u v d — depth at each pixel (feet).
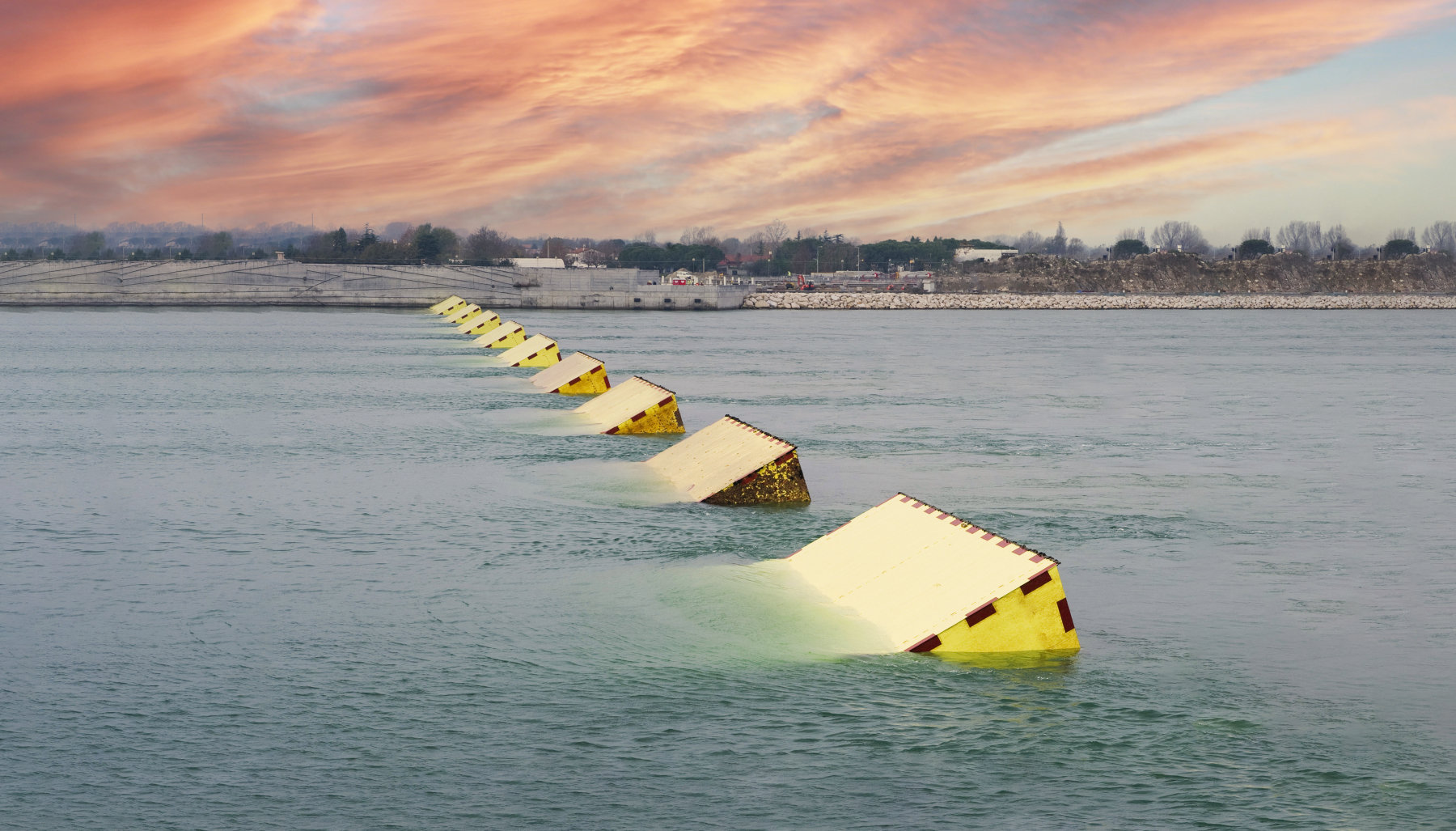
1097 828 45.09
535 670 61.46
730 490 109.19
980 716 55.77
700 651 64.75
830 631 68.49
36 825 44.11
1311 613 75.36
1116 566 88.12
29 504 107.34
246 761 50.03
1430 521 106.42
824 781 48.70
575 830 44.34
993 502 113.91
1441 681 62.13
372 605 73.87
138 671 61.11
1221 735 54.13
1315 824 45.62
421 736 52.75
